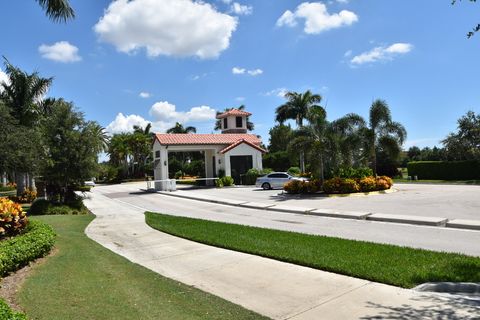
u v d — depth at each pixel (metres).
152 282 6.84
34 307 5.37
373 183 24.08
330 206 17.91
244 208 19.41
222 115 44.47
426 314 5.05
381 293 5.91
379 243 9.41
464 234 10.65
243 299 5.96
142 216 16.66
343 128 24.89
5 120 19.23
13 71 26.08
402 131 26.61
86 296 5.89
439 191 24.16
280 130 57.28
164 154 35.72
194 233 11.52
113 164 78.94
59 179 19.95
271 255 8.40
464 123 38.31
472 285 5.89
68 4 12.72
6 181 58.81
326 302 5.66
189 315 5.23
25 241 8.29
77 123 20.55
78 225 14.04
